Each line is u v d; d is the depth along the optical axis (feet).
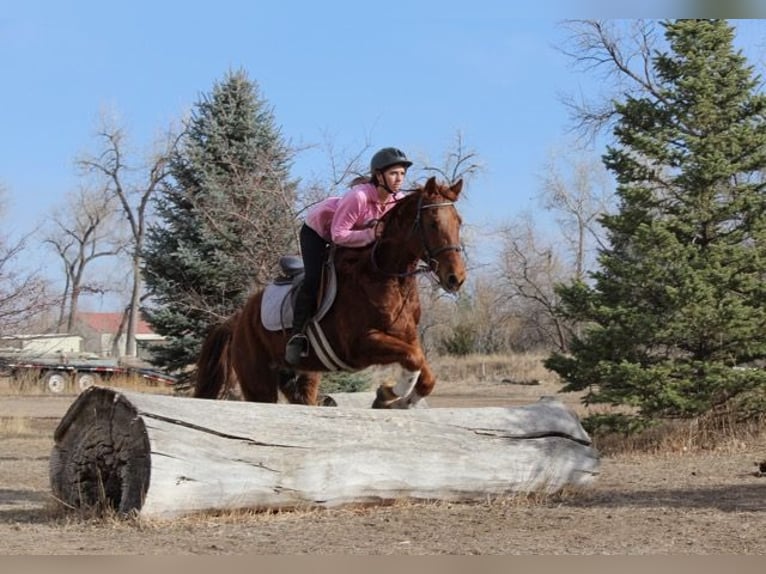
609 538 20.75
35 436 54.95
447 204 23.63
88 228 199.62
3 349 60.64
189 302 53.01
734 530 21.49
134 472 21.72
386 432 24.43
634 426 43.45
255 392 28.55
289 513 23.03
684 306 42.63
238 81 56.49
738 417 44.75
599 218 47.24
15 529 21.83
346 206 24.61
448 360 148.36
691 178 44.88
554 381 122.31
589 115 68.64
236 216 49.47
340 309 24.52
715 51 46.09
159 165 152.46
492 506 25.03
